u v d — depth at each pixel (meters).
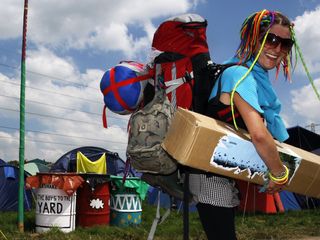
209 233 2.05
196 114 1.90
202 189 2.04
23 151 7.95
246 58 2.05
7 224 8.01
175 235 7.63
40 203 7.48
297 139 13.77
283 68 2.20
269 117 2.13
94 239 6.95
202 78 2.08
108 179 7.99
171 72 2.09
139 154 2.00
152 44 2.19
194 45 2.11
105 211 7.97
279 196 12.62
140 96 2.18
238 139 1.84
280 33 2.03
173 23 2.09
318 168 2.07
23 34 7.86
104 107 2.47
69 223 7.46
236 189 2.13
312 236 8.41
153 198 12.65
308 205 12.87
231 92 1.92
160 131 2.01
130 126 2.09
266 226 9.33
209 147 1.78
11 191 10.45
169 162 2.00
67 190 7.33
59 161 13.59
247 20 2.08
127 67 2.22
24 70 7.88
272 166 1.85
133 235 7.36
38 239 6.92
